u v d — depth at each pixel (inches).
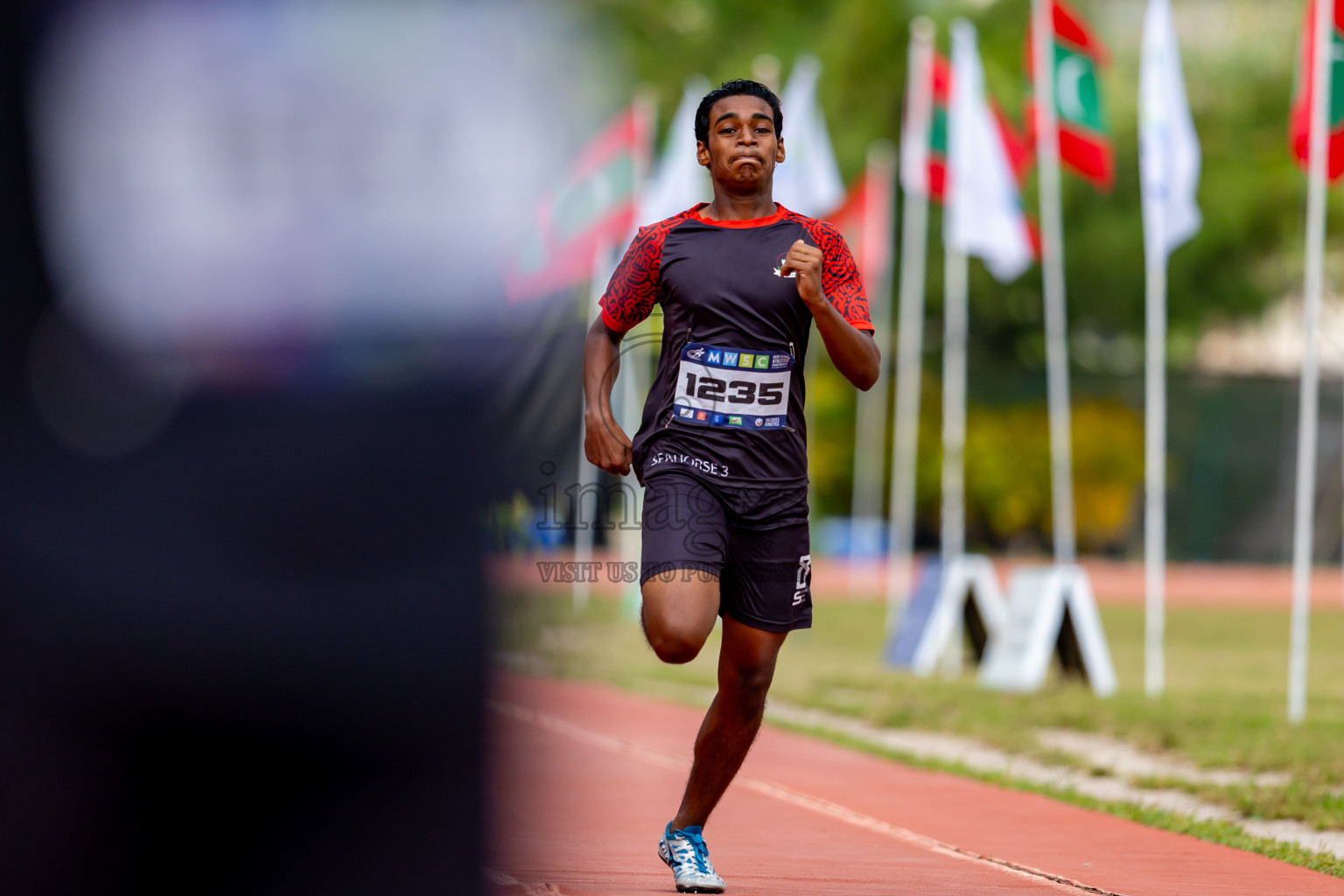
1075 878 660.1
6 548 310.2
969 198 1833.2
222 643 312.5
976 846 737.0
